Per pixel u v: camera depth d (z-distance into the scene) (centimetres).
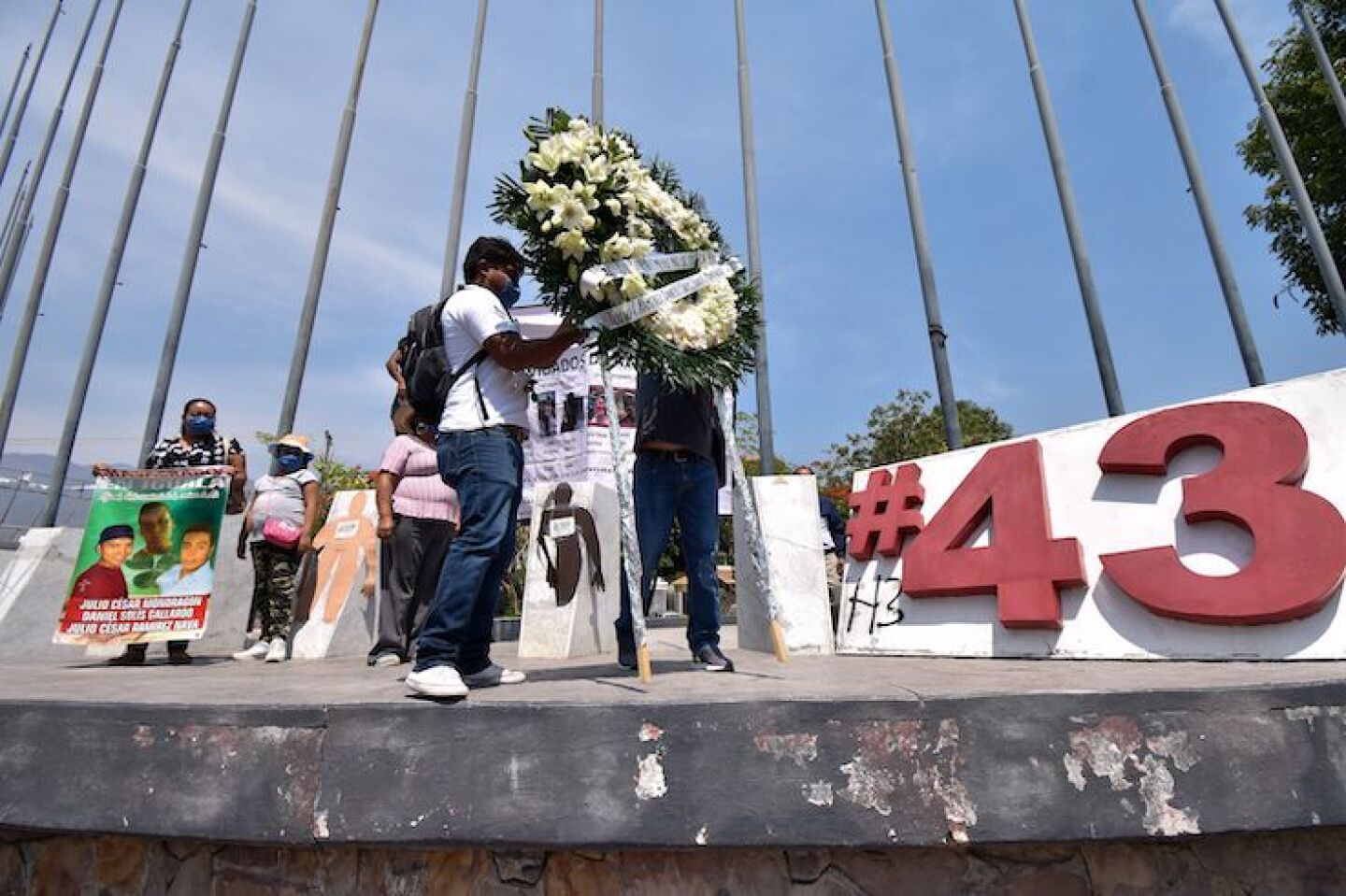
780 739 206
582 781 207
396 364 521
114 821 226
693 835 202
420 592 498
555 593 518
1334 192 1274
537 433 827
